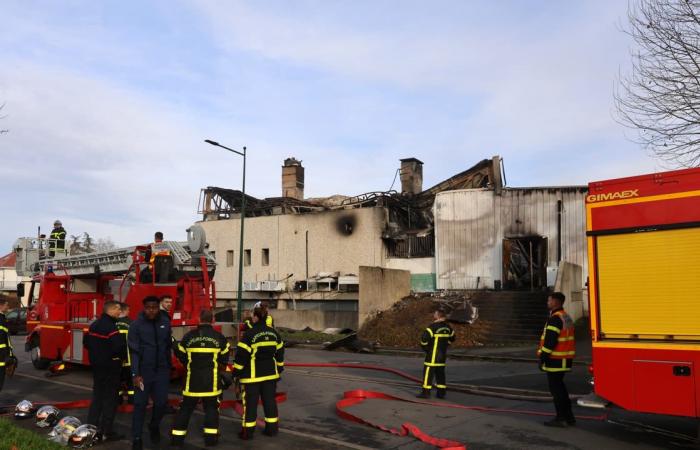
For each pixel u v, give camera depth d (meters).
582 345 18.02
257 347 7.38
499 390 11.01
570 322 8.04
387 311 24.44
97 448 6.98
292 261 31.84
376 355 18.70
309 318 26.88
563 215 25.39
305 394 10.87
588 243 7.24
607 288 7.00
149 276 11.70
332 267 30.56
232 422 8.41
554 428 7.82
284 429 7.91
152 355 7.14
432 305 23.84
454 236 27.45
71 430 7.16
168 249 11.93
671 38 12.58
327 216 31.05
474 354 17.31
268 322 8.61
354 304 29.48
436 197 28.06
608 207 7.09
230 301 33.97
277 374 7.64
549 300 8.16
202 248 12.30
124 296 12.17
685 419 8.33
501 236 26.45
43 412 8.06
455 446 6.69
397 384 12.18
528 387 11.38
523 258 25.84
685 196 6.53
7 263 56.31
